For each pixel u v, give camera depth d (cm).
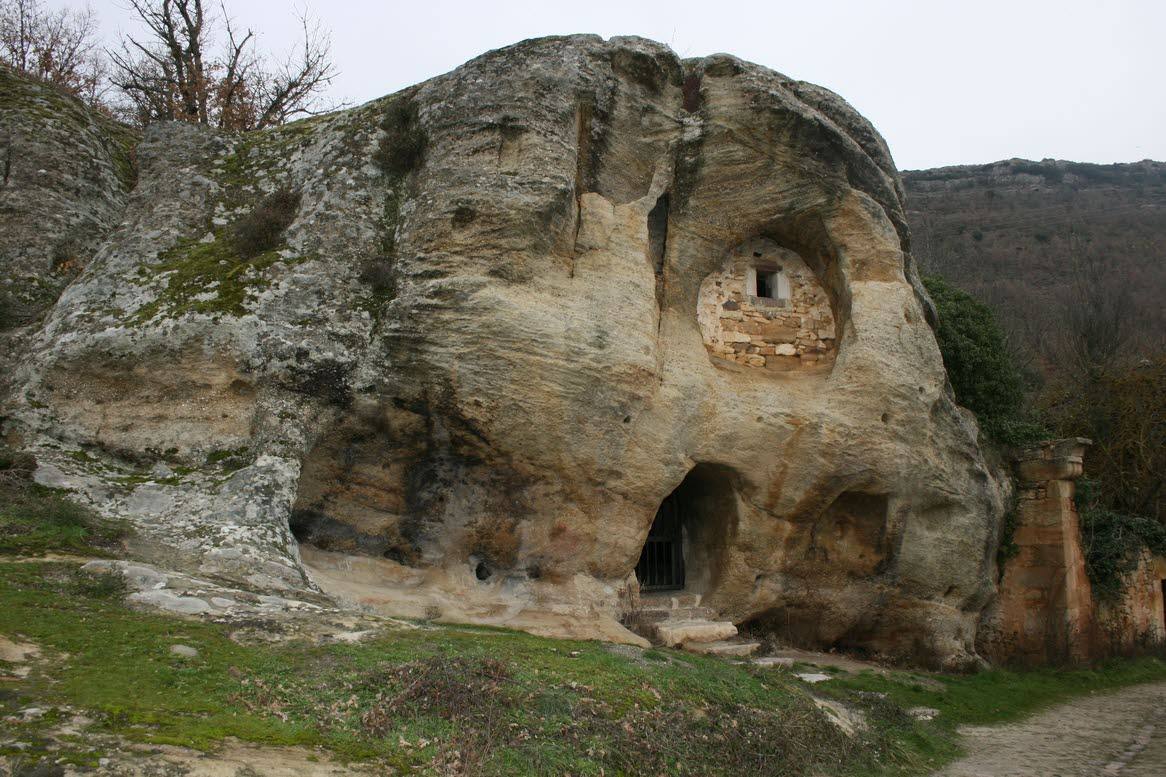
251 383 930
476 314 960
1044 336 3131
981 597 1295
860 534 1220
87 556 702
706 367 1138
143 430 915
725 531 1183
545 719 576
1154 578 1619
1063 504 1480
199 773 428
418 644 653
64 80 2112
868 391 1177
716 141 1173
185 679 520
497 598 1005
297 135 1206
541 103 1044
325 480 960
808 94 1269
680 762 593
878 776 712
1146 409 1980
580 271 1048
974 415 1559
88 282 1015
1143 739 909
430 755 505
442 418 971
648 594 1196
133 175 1413
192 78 2058
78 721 451
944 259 4316
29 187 1220
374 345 962
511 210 989
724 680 768
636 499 1057
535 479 1013
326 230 1033
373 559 983
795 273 1299
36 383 917
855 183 1233
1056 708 1101
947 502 1234
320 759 472
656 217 1191
